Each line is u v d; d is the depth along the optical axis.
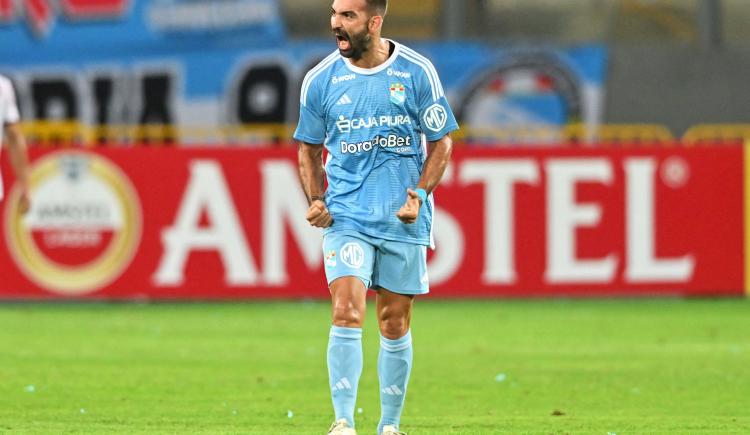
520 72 69.62
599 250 58.19
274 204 56.91
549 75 69.56
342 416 22.25
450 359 40.44
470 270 57.69
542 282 57.91
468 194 57.53
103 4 70.31
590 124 69.75
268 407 30.39
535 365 39.00
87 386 33.88
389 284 23.34
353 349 22.47
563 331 48.59
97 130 67.25
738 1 70.19
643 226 58.31
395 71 22.98
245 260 56.91
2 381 34.69
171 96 70.19
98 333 47.47
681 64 69.94
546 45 69.62
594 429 27.22
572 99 69.75
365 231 22.92
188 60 70.06
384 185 23.05
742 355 41.56
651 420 28.59
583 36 70.88
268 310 56.44
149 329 48.88
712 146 58.50
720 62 69.94
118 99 70.38
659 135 68.69
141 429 26.94
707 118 69.94
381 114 22.95
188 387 33.84
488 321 52.09
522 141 69.00
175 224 56.50
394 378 23.73
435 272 57.66
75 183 56.03
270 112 70.00
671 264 58.50
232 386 34.12
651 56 69.88
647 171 58.25
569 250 58.03
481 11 70.44
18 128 36.41
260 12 69.94
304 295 57.25
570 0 70.75
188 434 26.30
